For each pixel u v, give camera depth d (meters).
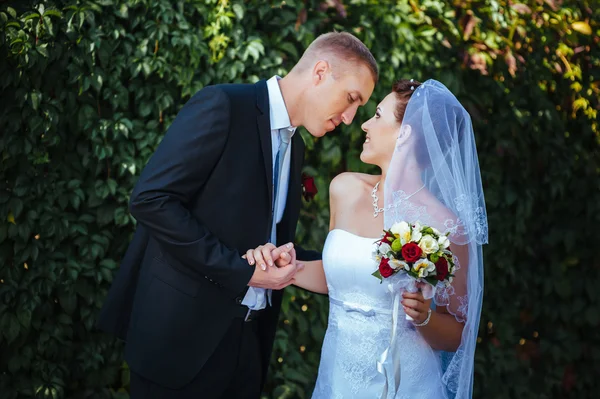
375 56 3.60
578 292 4.18
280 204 2.73
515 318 4.12
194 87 3.37
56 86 3.20
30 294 3.21
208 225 2.49
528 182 4.04
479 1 3.91
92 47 3.18
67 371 3.32
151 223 2.38
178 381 2.52
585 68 4.21
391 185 2.47
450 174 2.45
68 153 3.27
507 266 4.02
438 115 2.46
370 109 3.58
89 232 3.34
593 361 4.21
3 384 3.24
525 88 3.99
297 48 3.56
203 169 2.43
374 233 2.56
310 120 2.59
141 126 3.36
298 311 3.62
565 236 4.13
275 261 2.48
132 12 3.28
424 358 2.47
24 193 3.18
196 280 2.51
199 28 3.38
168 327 2.51
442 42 3.72
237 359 2.66
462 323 2.46
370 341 2.48
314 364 3.68
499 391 4.05
